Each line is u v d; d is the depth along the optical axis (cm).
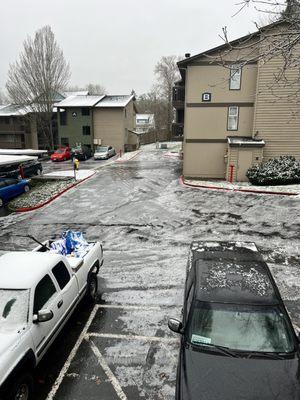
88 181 2552
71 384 613
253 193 2002
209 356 532
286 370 506
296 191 1955
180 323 584
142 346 711
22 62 4634
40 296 633
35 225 1564
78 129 4769
